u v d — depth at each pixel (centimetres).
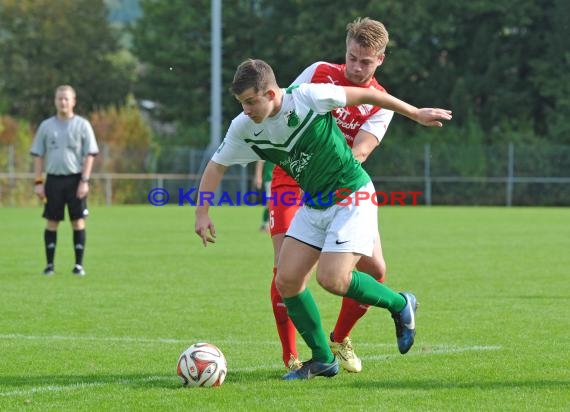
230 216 7431
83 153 3338
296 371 1656
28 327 2259
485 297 2777
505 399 1480
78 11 13438
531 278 3259
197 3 12781
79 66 13125
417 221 6794
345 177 1606
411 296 1719
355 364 1706
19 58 13200
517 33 11875
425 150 10344
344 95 1579
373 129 1823
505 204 10244
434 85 11850
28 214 7600
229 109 12569
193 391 1548
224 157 1662
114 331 2205
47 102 13125
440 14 11731
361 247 1609
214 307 2592
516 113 11531
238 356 1898
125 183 9819
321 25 11662
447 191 10356
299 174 1617
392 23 11538
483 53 11781
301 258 1628
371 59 1791
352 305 1720
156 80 12888
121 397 1506
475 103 11838
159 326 2277
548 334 2131
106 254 4178
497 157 10256
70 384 1617
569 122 10944
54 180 3334
